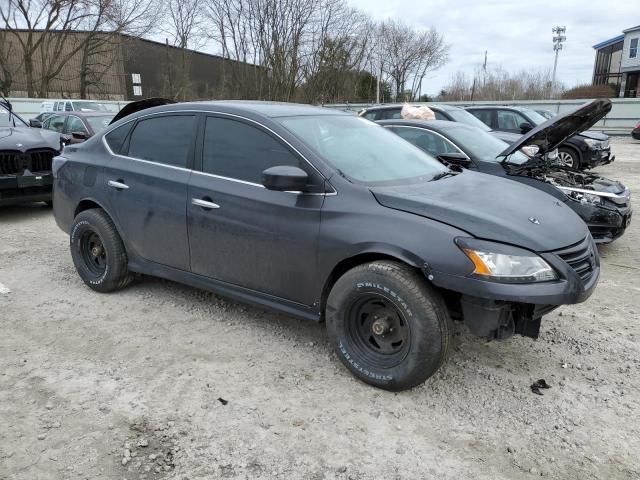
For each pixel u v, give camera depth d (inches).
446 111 358.3
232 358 140.6
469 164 233.8
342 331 129.3
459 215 117.7
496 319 114.3
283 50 1115.3
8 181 282.4
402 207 122.0
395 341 123.8
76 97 1560.0
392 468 100.6
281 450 104.9
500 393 125.6
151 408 117.6
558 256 115.8
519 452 105.3
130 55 1533.0
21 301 177.5
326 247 127.0
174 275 164.4
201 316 166.7
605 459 103.7
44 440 106.5
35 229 281.6
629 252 244.5
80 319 163.6
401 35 2001.7
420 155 165.3
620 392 127.0
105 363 136.9
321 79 1222.9
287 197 134.4
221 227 146.0
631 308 178.1
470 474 99.3
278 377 131.2
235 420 113.9
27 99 1074.1
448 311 120.4
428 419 115.3
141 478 96.8
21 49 1449.3
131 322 161.9
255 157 142.9
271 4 1082.1
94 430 109.8
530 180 224.5
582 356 144.3
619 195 221.6
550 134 229.1
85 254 188.2
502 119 478.9
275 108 155.8
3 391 123.4
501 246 111.8
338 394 124.2
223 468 99.7
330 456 103.5
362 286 122.2
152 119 169.6
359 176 134.3
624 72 1724.9
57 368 134.1
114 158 176.1
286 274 136.4
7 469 98.3
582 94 1711.4
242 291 148.2
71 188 187.5
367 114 390.0
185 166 157.1
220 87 1243.8
